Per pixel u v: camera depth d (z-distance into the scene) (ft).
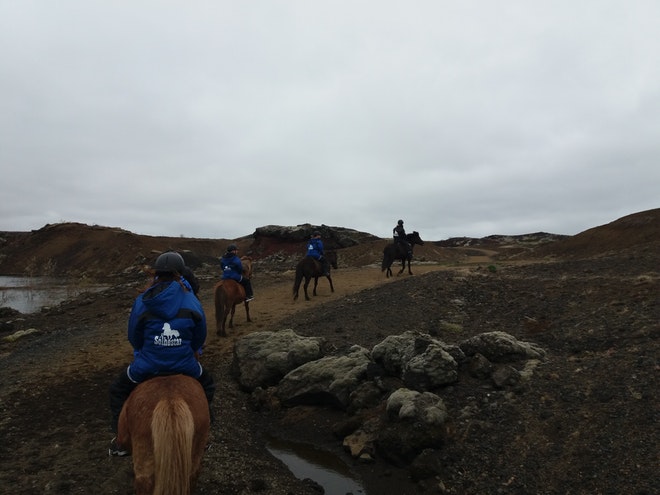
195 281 31.40
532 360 26.78
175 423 11.97
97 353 38.88
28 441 22.74
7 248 202.90
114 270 160.35
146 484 12.05
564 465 18.40
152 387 13.61
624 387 21.79
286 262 128.98
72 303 70.85
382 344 29.04
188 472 11.72
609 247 87.61
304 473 21.80
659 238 80.43
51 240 195.93
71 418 25.52
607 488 16.67
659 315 30.63
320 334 39.81
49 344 43.80
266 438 25.75
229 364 35.88
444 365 25.18
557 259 91.09
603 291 39.88
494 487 18.39
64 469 19.99
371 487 20.33
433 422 21.45
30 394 29.35
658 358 23.73
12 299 95.20
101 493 18.29
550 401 22.38
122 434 13.93
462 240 324.19
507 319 39.34
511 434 20.90
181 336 15.03
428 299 47.83
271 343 32.96
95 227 203.72
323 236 155.33
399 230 75.05
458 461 20.27
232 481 20.18
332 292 62.75
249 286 47.03
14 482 18.98
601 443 18.83
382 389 26.45
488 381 25.17
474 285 51.67
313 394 27.86
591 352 27.71
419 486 19.60
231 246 44.83
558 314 37.58
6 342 47.88
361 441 23.22
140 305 15.17
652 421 19.03
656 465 16.84
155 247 178.60
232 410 28.53
